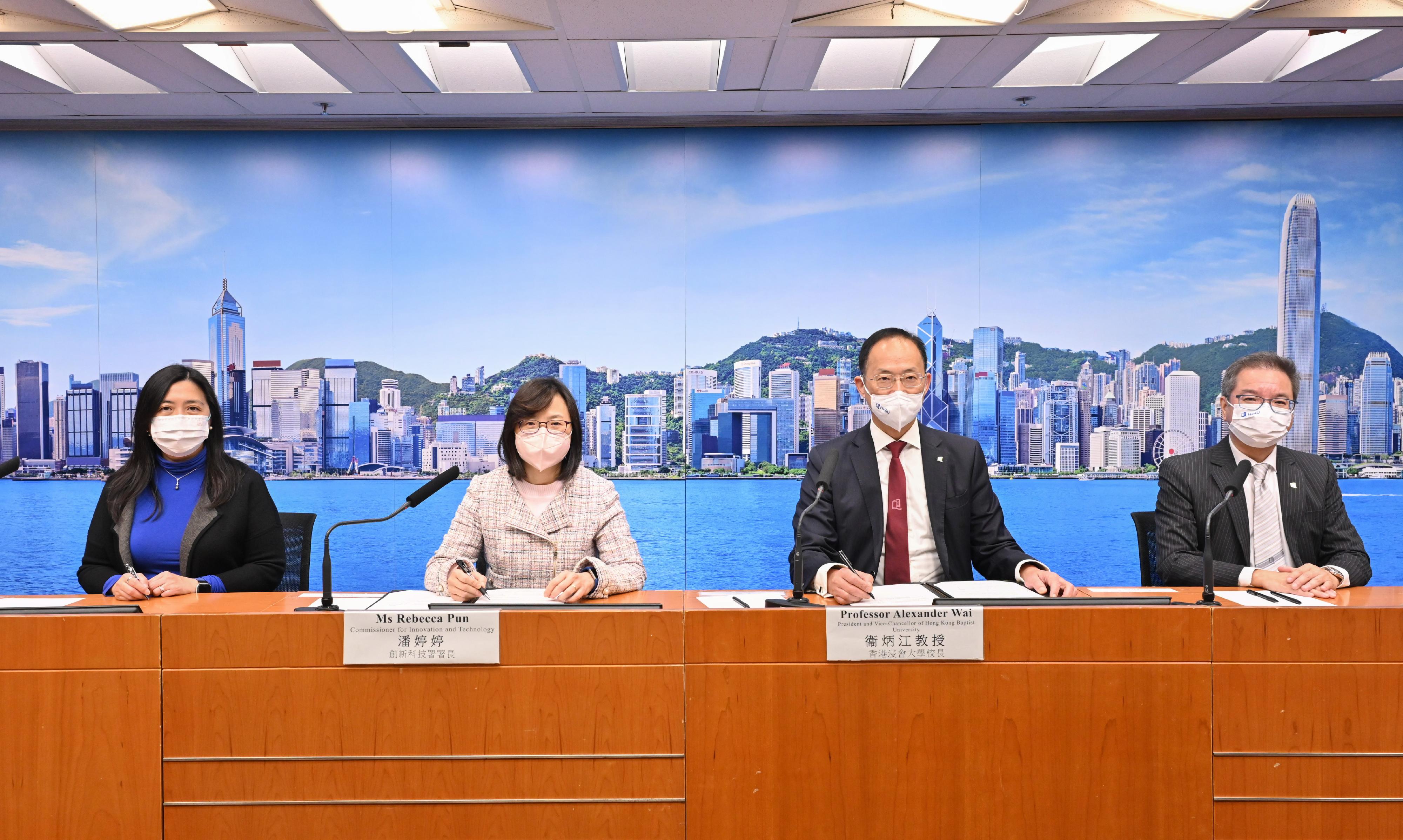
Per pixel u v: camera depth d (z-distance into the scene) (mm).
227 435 4590
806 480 2236
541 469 2074
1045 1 3121
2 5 3127
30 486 4574
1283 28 3318
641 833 1518
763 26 3291
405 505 1703
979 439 4598
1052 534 4617
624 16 3203
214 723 1507
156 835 1504
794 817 1507
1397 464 4492
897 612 1503
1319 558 2275
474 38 3367
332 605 1617
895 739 1501
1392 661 1483
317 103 4145
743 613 1513
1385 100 4219
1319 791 1483
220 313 4586
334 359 4617
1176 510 2312
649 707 1514
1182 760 1489
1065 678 1497
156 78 3777
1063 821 1494
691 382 4617
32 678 1510
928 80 3914
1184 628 1496
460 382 4633
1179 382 4562
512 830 1518
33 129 4512
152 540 2156
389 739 1514
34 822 1503
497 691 1516
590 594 1730
